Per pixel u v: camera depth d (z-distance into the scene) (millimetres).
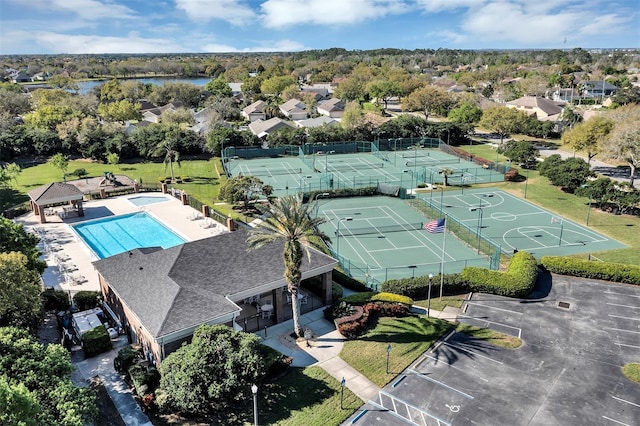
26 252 38781
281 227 35469
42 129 101688
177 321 29547
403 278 44000
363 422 26156
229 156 99938
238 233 38906
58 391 22094
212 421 26047
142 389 27297
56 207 65875
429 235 57125
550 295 41625
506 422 26375
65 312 37469
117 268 37281
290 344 33688
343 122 112812
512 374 30609
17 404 17672
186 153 100812
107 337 32562
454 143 115250
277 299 36250
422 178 83000
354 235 57250
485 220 61750
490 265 46531
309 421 26000
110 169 88250
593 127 80500
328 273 39062
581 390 29156
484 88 190000
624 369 31266
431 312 38500
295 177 84500
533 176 82875
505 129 103500
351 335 34500
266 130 112688
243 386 25844
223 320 31125
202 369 25469
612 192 62031
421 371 30812
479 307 39438
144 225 60469
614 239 54469
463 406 27578
